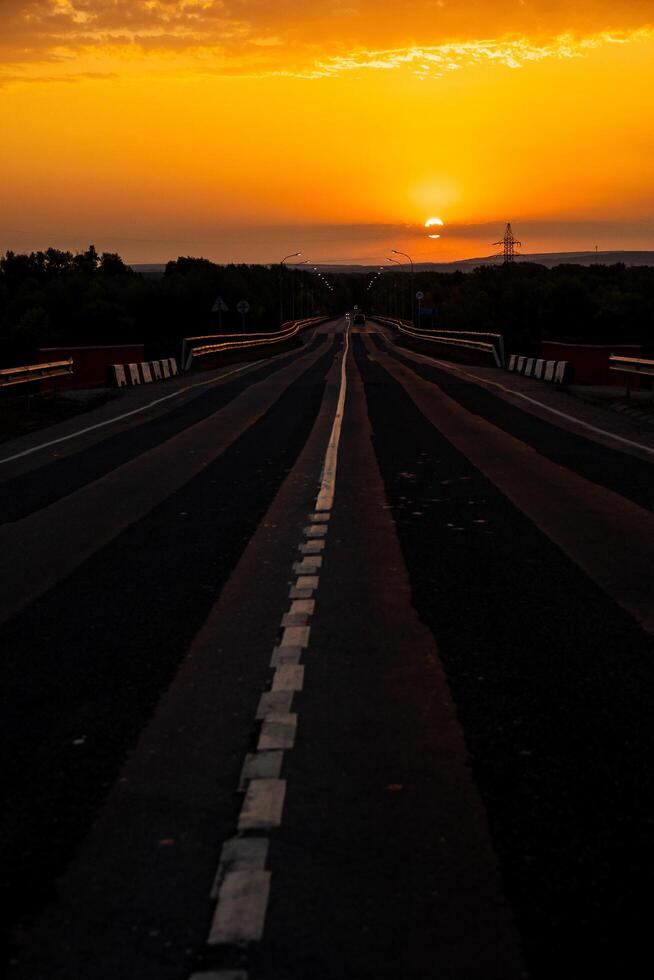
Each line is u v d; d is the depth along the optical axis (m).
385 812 3.72
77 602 6.98
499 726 4.59
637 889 3.17
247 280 140.25
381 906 3.09
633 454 15.08
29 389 25.53
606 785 3.95
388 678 5.26
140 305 109.69
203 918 3.04
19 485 12.80
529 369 35.66
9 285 159.50
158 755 4.30
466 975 2.76
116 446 16.78
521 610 6.60
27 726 4.69
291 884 3.21
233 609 6.70
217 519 10.10
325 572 7.73
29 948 2.91
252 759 4.23
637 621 6.33
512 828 3.59
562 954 2.84
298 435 17.70
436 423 19.64
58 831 3.62
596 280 154.75
